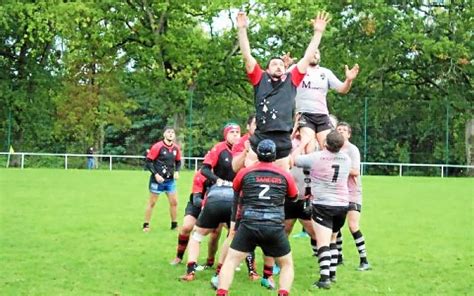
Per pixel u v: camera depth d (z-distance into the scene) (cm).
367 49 4175
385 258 1101
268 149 763
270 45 4238
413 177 3406
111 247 1152
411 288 895
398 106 3950
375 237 1309
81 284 880
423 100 4019
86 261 1029
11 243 1169
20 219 1458
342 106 3984
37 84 4391
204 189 1015
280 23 3944
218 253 1117
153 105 5238
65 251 1105
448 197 2166
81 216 1530
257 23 3916
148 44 4138
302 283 922
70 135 4841
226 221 914
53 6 3934
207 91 4309
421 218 1603
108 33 4125
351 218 1014
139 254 1095
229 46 4150
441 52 3931
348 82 1026
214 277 876
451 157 3962
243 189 763
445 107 3934
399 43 4091
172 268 996
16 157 4072
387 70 4266
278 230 752
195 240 931
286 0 3934
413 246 1213
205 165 955
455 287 903
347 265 1044
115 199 1906
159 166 1355
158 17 4122
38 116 4406
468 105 3925
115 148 5903
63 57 4503
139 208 1708
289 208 1013
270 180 756
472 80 4091
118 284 886
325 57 4231
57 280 899
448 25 4078
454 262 1072
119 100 4791
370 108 3947
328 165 893
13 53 4378
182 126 4031
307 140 1015
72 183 2428
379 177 3347
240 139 953
